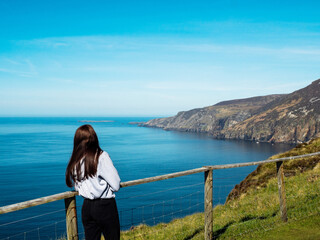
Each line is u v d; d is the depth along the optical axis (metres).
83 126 3.53
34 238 42.38
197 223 9.01
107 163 3.44
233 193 14.82
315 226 6.26
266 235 6.05
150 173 116.44
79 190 3.49
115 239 3.61
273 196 10.10
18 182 97.31
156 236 8.41
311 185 10.26
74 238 3.68
